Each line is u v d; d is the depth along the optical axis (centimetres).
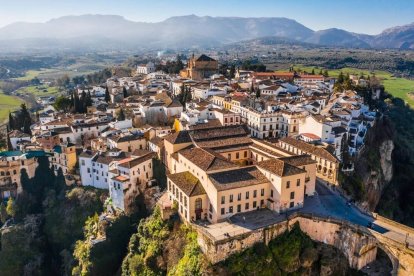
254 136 16725
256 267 9112
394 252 8931
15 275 13462
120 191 13100
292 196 10456
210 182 10069
